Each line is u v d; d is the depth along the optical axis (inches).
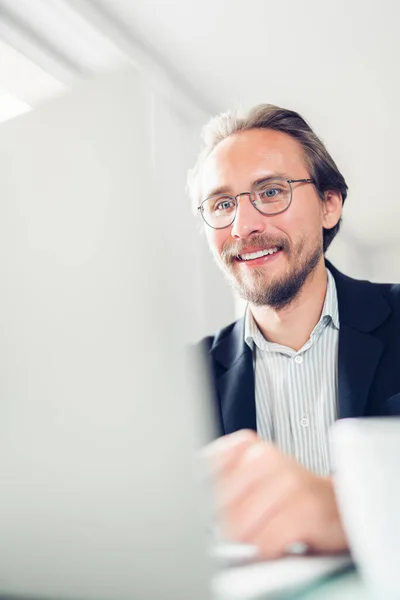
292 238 51.5
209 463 12.2
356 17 91.1
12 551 13.1
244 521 14.7
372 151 135.0
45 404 12.6
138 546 11.6
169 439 11.5
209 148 57.3
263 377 51.2
